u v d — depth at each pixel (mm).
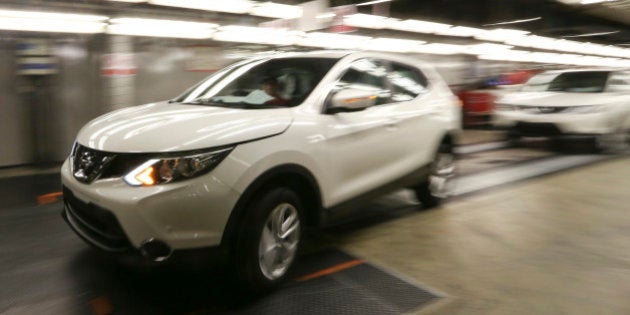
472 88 12992
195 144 2672
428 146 4703
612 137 8633
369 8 12406
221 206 2689
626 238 4176
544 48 24188
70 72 8609
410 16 12711
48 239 4086
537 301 2990
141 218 2551
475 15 14938
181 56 10109
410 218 4805
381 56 4422
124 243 2701
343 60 3932
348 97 3387
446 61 16750
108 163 2740
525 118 8781
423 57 15805
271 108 3350
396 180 4266
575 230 4402
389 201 5469
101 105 9086
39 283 3201
